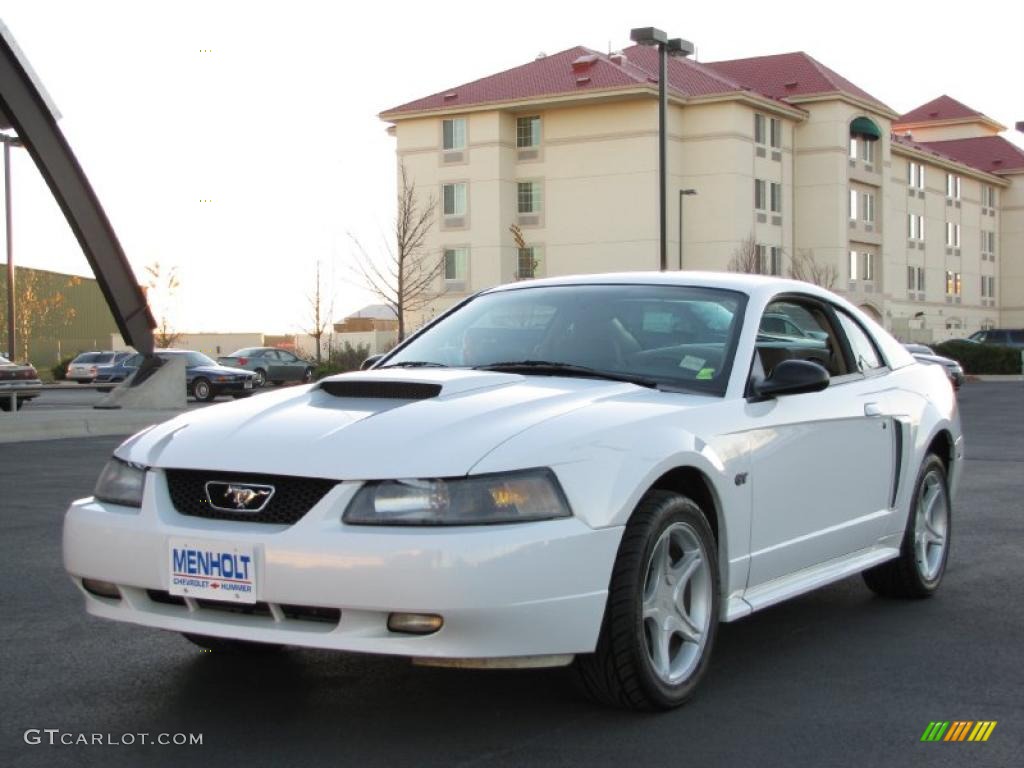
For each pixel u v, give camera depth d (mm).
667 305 5207
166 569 3934
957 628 5629
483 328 5395
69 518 4250
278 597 3738
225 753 3893
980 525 8703
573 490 3865
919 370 6422
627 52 58531
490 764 3766
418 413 4125
